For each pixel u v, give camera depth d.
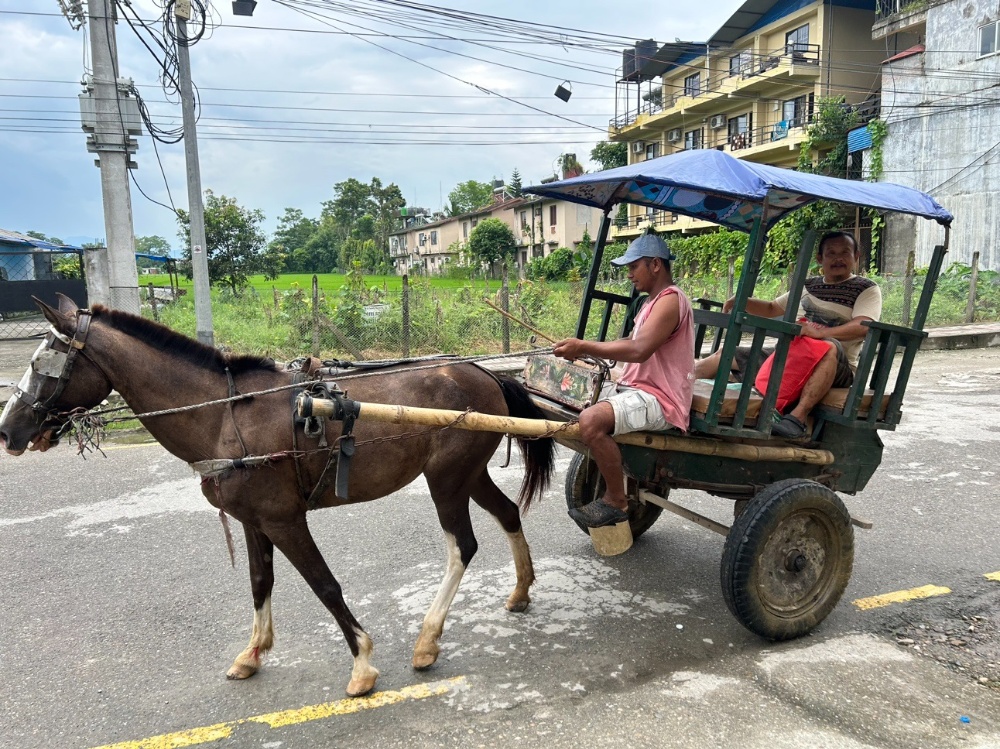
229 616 4.28
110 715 3.35
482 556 5.15
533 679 3.60
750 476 4.26
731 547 3.78
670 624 4.17
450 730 3.20
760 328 3.80
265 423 3.43
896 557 5.08
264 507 3.40
